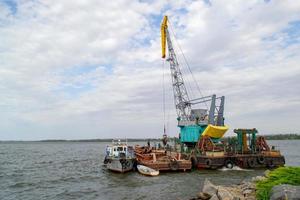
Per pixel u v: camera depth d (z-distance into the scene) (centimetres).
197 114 6856
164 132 7925
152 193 3534
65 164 7625
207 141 5941
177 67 8006
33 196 3550
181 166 5212
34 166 7169
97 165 7212
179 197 3262
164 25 8131
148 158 5497
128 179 4625
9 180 4841
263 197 2055
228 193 2472
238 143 5962
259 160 5716
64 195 3581
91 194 3609
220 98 6850
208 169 5538
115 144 5712
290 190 1831
